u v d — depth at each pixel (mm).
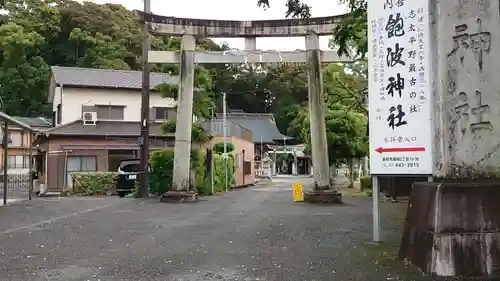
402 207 15586
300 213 13781
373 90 8023
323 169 17938
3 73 45219
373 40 8047
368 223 11211
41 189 25219
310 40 18156
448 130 6512
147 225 11094
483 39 6473
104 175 24141
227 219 12297
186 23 18547
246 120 56844
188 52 18547
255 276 5957
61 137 25984
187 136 18703
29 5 41125
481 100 6430
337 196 17484
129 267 6484
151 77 31594
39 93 45688
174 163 18797
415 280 5695
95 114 28500
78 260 6969
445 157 6535
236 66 58375
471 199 6027
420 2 7484
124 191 22891
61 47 46656
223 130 30297
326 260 6883
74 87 29031
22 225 11156
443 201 6078
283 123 60156
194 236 9297
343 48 12297
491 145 6406
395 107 7746
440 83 6613
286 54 18422
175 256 7250
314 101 18031
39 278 5875
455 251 5887
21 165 40375
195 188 21188
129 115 29969
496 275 5762
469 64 6473
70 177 25078
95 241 8719
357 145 26125
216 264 6664
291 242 8492
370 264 6586
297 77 57062
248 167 35812
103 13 47500
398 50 7723
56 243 8508
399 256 7035
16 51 39719
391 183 19156
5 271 6254
